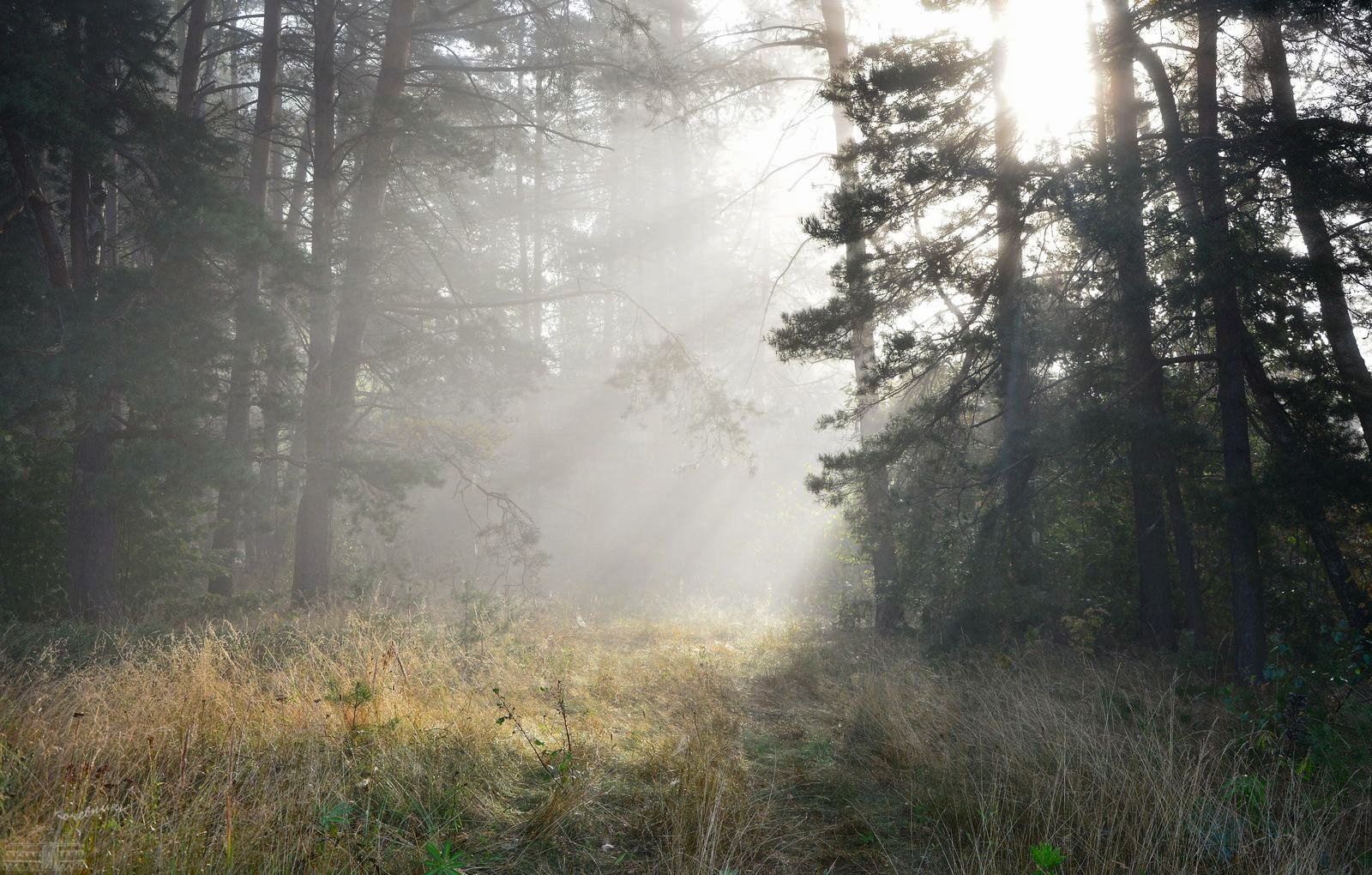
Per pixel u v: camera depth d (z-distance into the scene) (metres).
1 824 3.77
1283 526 9.34
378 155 16.45
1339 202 8.82
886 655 11.12
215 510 16.48
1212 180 9.47
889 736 6.74
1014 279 11.23
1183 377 11.48
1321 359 9.91
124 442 13.24
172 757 5.02
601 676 8.98
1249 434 11.24
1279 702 6.43
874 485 12.26
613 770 5.83
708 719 7.20
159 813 4.14
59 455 13.23
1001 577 10.66
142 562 14.01
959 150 11.21
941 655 10.66
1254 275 8.81
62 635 9.52
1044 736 6.05
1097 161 9.73
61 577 12.93
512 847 4.59
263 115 17.52
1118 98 11.19
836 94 11.70
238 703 6.21
